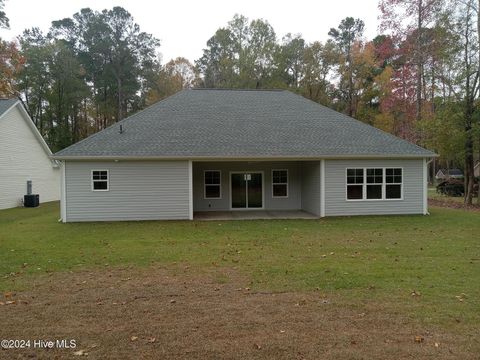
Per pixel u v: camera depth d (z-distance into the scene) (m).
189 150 15.44
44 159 27.39
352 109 41.25
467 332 4.61
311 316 5.13
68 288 6.45
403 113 33.81
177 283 6.71
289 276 7.08
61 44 43.38
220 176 18.94
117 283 6.73
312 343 4.34
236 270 7.55
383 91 37.78
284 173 19.31
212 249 9.63
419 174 16.59
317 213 16.69
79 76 45.47
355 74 40.59
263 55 44.50
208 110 18.88
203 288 6.41
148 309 5.44
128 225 14.15
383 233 11.91
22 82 41.56
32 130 25.44
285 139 16.69
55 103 43.09
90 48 47.28
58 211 20.22
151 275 7.23
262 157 15.32
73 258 8.70
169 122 17.53
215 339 4.46
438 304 5.54
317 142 16.59
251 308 5.45
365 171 16.34
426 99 29.89
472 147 20.88
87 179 15.30
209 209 18.89
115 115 47.53
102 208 15.40
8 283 6.75
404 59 30.22
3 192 21.98
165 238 11.28
